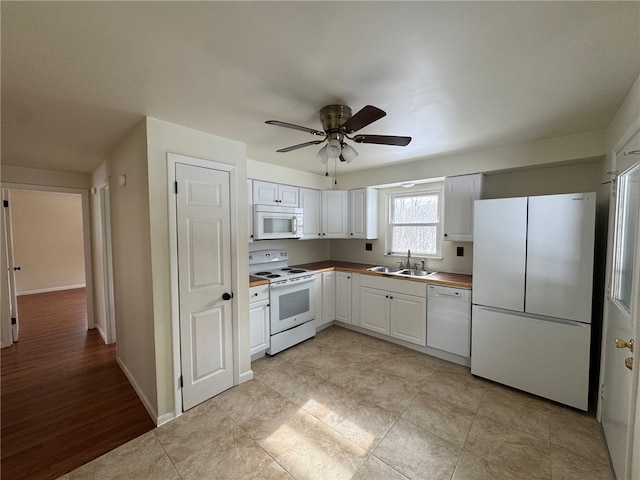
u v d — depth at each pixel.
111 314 3.59
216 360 2.42
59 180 3.73
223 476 1.63
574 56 1.34
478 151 2.98
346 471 1.66
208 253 2.34
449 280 3.03
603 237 2.35
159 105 1.83
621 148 1.82
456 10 1.05
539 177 2.87
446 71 1.47
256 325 2.98
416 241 3.99
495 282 2.54
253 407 2.26
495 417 2.13
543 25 1.13
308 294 3.59
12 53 1.26
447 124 2.22
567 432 1.96
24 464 1.73
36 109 1.85
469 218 3.06
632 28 1.14
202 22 1.10
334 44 1.25
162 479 1.62
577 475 1.62
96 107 1.84
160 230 2.07
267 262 3.84
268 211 3.37
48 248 6.32
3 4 0.97
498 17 1.09
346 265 4.28
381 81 1.57
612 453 1.68
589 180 2.61
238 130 2.29
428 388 2.52
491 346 2.57
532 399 2.35
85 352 3.35
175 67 1.41
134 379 2.55
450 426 2.03
